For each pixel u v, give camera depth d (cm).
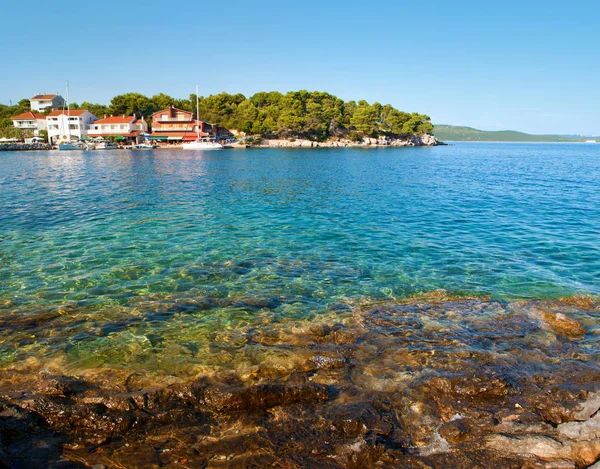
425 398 704
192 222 2103
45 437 605
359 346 891
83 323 1005
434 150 12756
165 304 1117
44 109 12656
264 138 12225
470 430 625
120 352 876
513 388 729
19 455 565
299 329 980
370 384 745
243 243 1720
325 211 2442
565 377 768
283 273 1370
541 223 2122
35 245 1645
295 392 692
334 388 730
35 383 746
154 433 616
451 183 3909
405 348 879
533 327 988
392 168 5606
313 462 557
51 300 1133
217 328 989
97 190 3209
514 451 582
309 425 625
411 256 1569
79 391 720
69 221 2086
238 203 2692
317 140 12938
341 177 4384
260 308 1105
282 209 2497
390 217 2275
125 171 4800
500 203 2741
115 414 646
